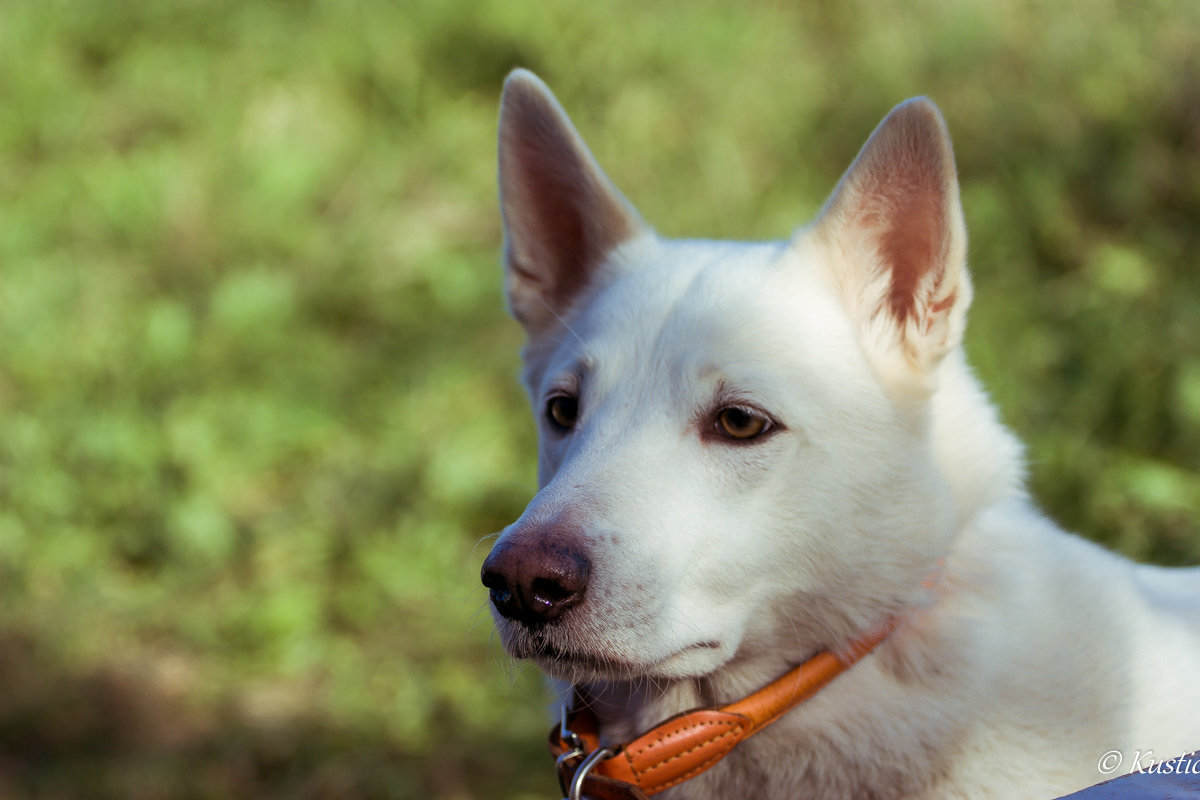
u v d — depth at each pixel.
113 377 6.39
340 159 7.61
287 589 5.43
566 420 2.90
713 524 2.57
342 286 6.85
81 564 5.64
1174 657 2.79
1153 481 5.03
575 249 3.32
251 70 8.04
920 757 2.57
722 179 7.00
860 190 2.72
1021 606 2.70
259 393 6.26
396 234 7.17
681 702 2.81
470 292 6.75
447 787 4.53
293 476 6.03
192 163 7.58
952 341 2.65
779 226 6.62
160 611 5.41
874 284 2.74
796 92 7.41
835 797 2.65
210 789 4.56
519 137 3.21
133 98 8.00
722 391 2.63
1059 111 6.80
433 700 4.91
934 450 2.70
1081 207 6.43
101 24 8.41
